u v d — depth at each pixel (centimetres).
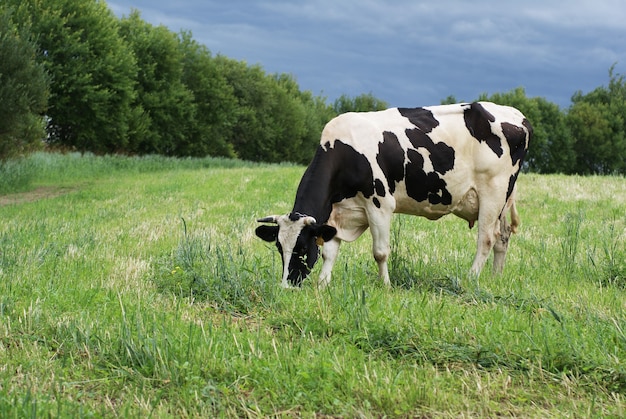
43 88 2719
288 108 8144
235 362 512
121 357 534
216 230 1346
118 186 2631
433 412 446
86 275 862
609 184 2212
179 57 5756
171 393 469
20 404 428
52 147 4525
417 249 1086
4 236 1130
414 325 601
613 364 510
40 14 4247
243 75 7669
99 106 4488
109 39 4609
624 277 864
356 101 10525
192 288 766
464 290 795
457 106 888
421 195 871
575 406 456
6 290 745
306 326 588
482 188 886
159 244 1160
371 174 835
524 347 553
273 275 734
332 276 874
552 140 7788
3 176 2720
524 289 784
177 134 5778
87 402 454
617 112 8150
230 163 5394
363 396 468
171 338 554
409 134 852
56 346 567
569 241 1076
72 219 1575
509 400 474
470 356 543
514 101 7800
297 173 2697
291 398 462
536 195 1941
